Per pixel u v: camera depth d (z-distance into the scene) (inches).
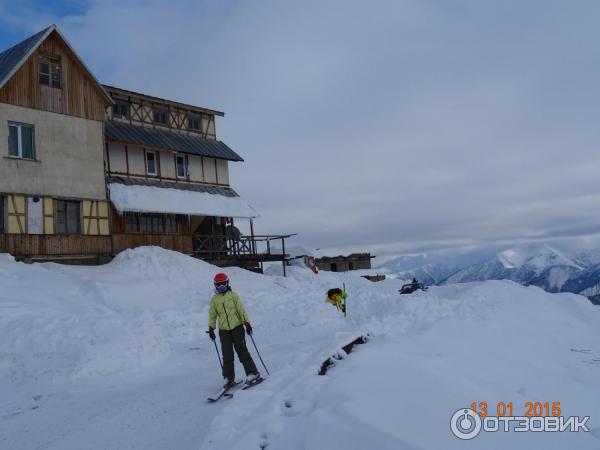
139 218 1040.8
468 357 337.1
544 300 614.2
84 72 929.5
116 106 1114.1
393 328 414.9
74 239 879.7
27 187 831.7
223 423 222.8
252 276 982.4
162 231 1084.5
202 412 262.4
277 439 194.1
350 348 319.3
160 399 296.8
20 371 359.3
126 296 687.7
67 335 403.5
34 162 844.0
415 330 386.3
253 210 1192.2
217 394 281.9
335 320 615.2
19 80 839.1
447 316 461.4
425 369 253.1
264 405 235.8
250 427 210.1
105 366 373.7
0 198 807.7
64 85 900.0
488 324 450.6
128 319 490.0
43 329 410.0
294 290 918.4
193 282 847.7
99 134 946.7
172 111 1206.3
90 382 353.7
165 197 1054.4
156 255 890.7
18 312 457.1
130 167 1070.4
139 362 394.0
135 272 830.5
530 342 440.1
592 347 481.7
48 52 881.5
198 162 1205.7
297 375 276.1
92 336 406.0
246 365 295.0
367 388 213.6
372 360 256.5
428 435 177.0
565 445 202.5
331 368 282.8
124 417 266.4
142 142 1058.1
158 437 232.2
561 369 391.5
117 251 945.5
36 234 824.9
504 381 312.7
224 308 300.8
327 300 668.7
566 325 542.9
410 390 216.7
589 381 377.4
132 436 236.8
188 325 557.0
